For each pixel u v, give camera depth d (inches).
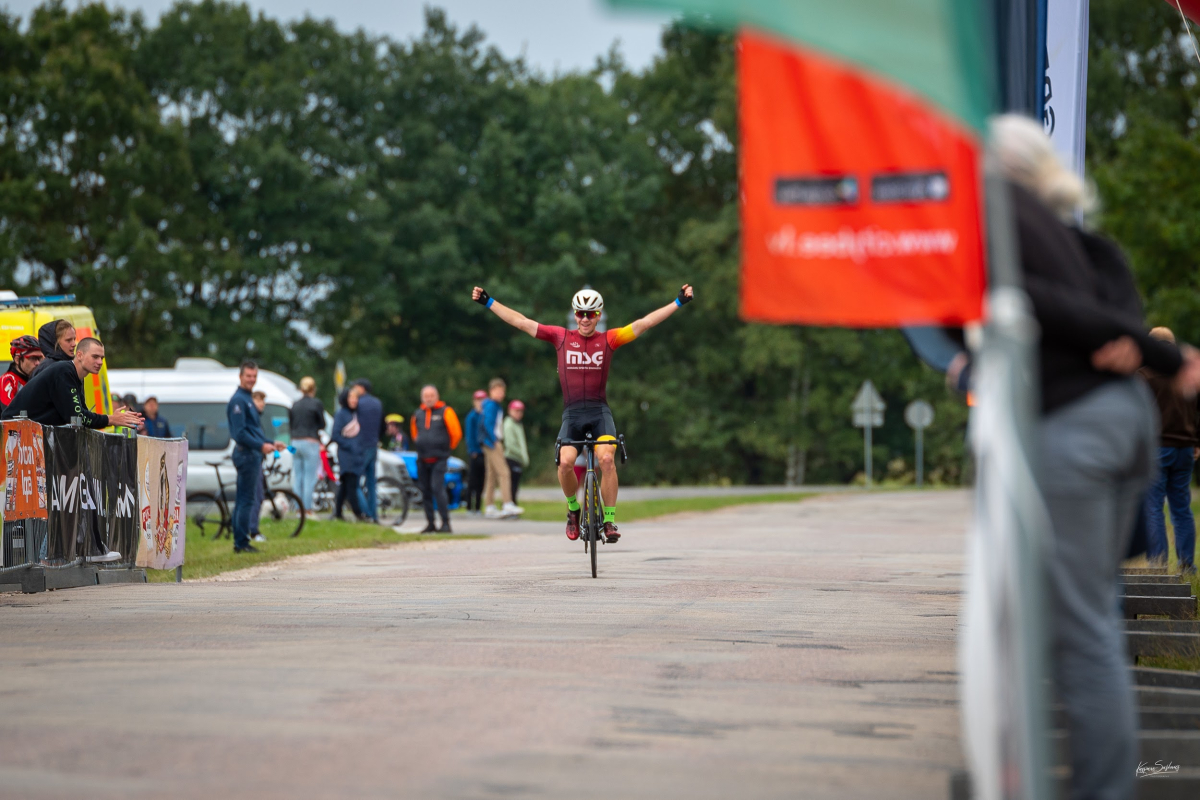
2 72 6722.4
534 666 884.0
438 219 7455.7
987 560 439.5
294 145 7445.9
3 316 2146.9
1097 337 482.9
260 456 2121.1
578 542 2373.3
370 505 2901.1
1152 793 554.6
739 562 1877.5
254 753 623.8
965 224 466.6
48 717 705.0
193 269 6845.5
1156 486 1690.5
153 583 1568.7
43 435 1378.0
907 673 874.8
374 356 7440.9
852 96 474.3
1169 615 1118.4
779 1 434.3
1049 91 1311.5
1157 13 7623.0
